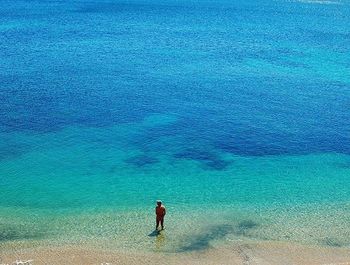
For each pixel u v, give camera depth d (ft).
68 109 153.38
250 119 150.10
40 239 85.05
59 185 106.11
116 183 107.76
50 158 119.03
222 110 157.38
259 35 287.89
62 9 370.53
